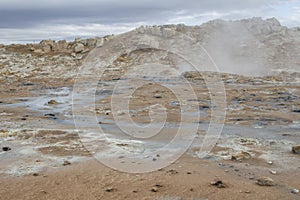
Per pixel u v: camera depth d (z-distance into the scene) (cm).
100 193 572
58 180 632
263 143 895
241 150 826
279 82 2512
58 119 1254
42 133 1009
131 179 634
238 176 648
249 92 1970
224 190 579
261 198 548
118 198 552
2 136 969
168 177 641
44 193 575
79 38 4341
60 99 1805
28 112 1416
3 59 3788
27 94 2034
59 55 3897
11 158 770
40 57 3891
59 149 838
